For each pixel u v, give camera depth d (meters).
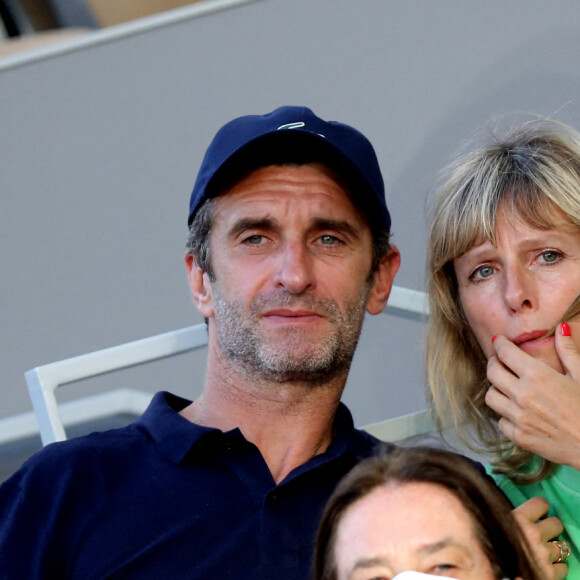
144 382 9.20
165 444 6.67
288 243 6.87
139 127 9.06
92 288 9.04
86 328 9.01
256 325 6.80
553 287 6.74
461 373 7.52
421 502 4.97
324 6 9.10
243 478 6.53
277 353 6.72
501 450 7.30
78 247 9.03
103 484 6.52
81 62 9.05
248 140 6.94
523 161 6.89
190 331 7.58
